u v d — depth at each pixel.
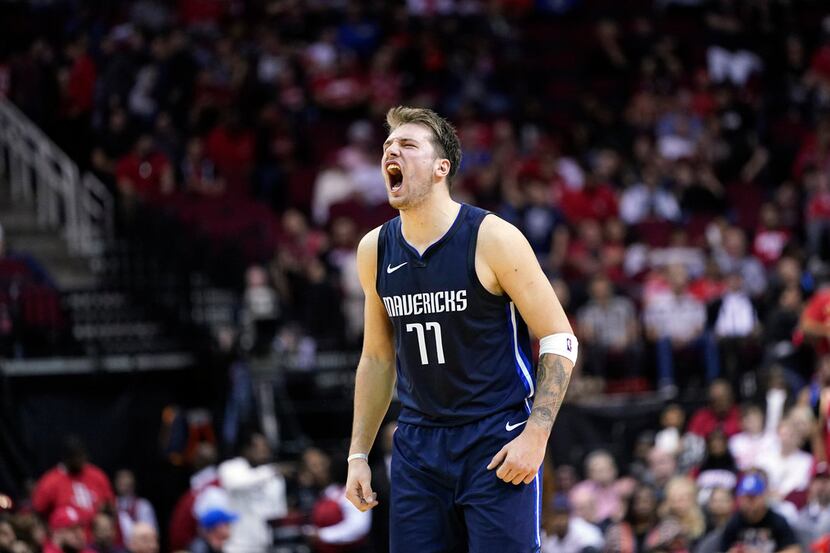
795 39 46.34
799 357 25.44
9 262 27.70
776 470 21.38
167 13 41.75
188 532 21.02
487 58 43.09
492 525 8.94
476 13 45.34
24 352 25.61
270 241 31.61
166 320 27.92
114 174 33.69
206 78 38.34
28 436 23.80
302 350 27.69
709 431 23.83
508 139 38.22
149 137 34.56
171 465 24.83
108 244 30.36
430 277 9.12
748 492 18.39
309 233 32.44
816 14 48.66
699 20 47.94
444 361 9.12
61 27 39.53
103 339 27.12
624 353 28.41
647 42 45.50
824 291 23.58
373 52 42.41
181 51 37.91
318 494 22.42
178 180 34.84
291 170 36.66
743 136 40.75
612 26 45.38
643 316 28.89
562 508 19.11
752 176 40.03
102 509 20.05
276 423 26.28
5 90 36.34
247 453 21.84
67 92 36.41
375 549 19.92
